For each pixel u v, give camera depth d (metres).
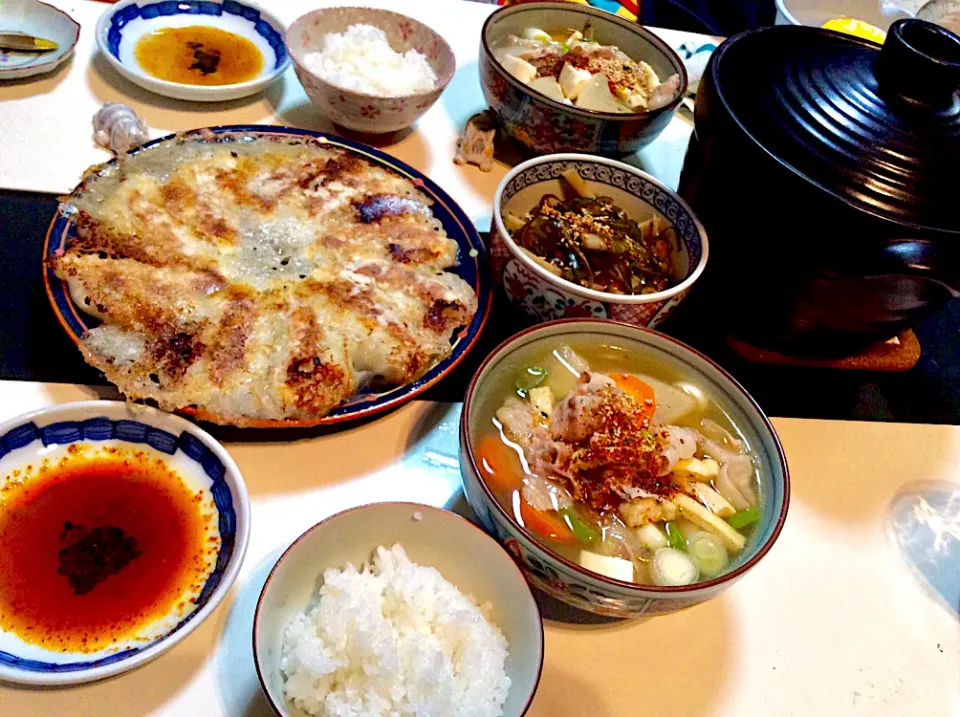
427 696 0.33
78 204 0.46
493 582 0.37
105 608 0.36
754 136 0.44
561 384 0.43
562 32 0.66
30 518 0.37
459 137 0.63
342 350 0.43
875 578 0.45
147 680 0.35
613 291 0.48
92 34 0.62
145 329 0.42
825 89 0.45
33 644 0.34
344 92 0.54
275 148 0.53
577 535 0.39
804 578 0.44
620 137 0.56
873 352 0.55
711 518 0.40
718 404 0.43
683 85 0.59
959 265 0.41
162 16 0.63
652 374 0.44
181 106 0.58
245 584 0.38
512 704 0.34
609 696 0.38
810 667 0.41
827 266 0.44
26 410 0.41
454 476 0.44
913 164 0.42
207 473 0.40
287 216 0.49
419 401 0.46
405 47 0.63
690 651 0.40
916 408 0.54
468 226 0.52
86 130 0.55
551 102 0.54
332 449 0.43
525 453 0.41
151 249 0.45
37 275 0.46
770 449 0.41
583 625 0.40
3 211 0.49
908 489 0.49
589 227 0.49
